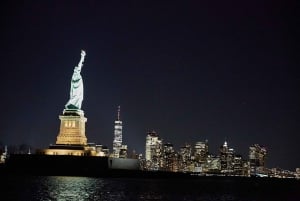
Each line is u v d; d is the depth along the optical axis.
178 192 166.00
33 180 176.12
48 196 121.19
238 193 185.12
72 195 126.75
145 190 162.75
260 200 148.12
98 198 122.88
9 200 109.25
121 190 154.88
